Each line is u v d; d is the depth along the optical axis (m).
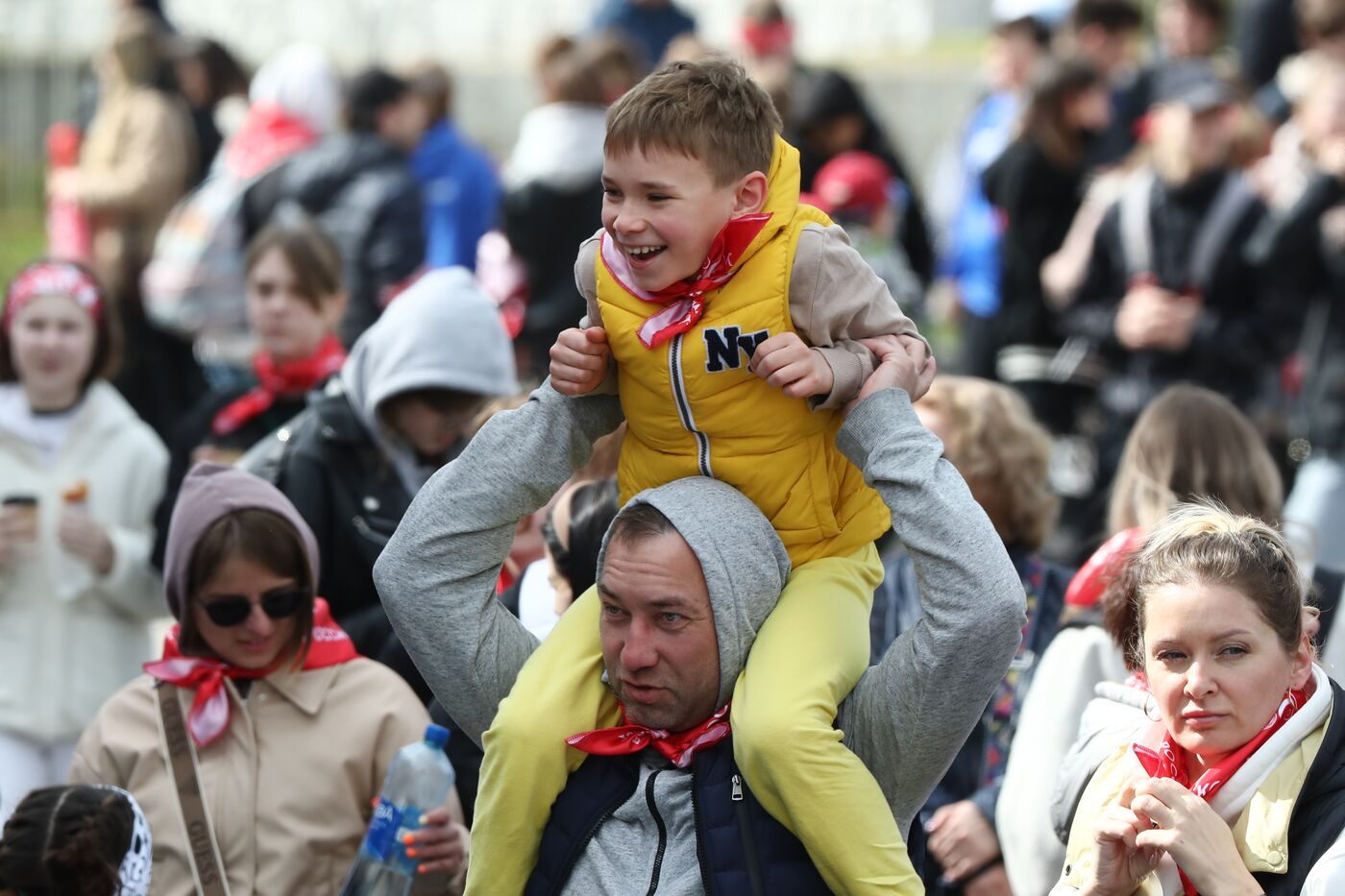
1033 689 15.18
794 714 10.48
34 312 20.19
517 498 11.50
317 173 30.38
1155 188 27.66
